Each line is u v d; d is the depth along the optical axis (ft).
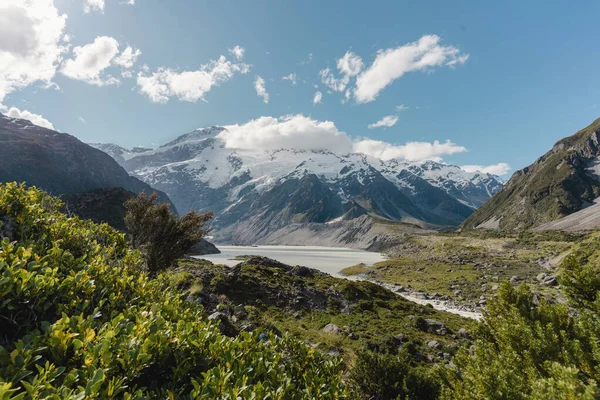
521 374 21.06
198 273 109.91
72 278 17.31
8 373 10.53
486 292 236.02
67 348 12.71
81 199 430.20
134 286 23.09
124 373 12.98
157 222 60.29
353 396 38.45
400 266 430.20
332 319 105.40
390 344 83.61
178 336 15.97
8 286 13.98
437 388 37.68
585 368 18.53
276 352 20.70
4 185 25.57
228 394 13.43
